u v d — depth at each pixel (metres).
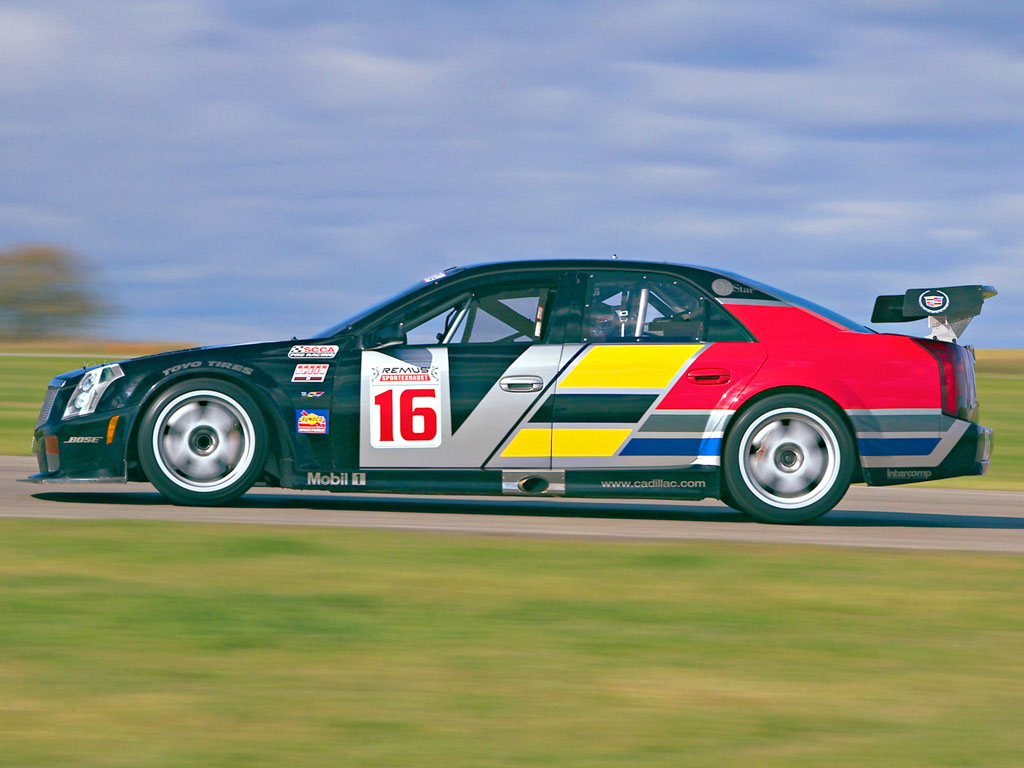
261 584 10.39
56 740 6.53
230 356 15.27
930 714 7.25
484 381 15.05
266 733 6.69
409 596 10.07
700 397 15.03
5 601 9.55
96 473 15.22
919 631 9.28
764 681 7.86
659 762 6.35
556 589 10.50
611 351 15.14
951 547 13.69
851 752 6.57
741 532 14.52
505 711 7.15
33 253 168.00
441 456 15.09
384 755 6.39
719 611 9.81
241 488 15.14
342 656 8.23
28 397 48.50
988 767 6.39
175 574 10.70
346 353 15.27
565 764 6.30
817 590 10.71
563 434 15.06
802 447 15.11
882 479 15.24
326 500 17.38
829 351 15.23
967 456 15.38
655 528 14.76
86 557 11.38
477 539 12.94
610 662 8.23
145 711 7.03
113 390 15.18
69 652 8.19
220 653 8.23
